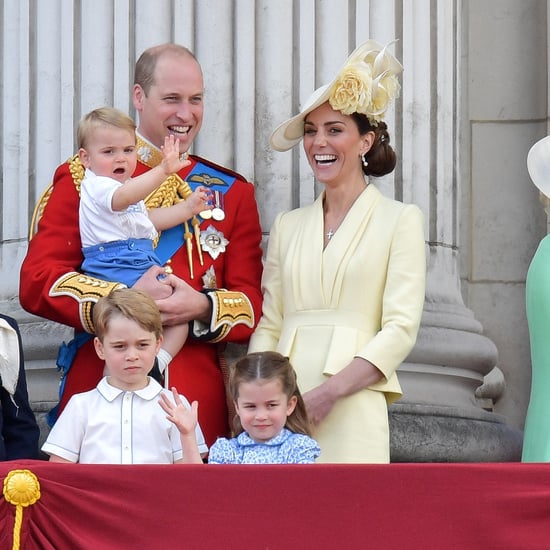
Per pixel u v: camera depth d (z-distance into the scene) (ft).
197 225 84.94
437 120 98.89
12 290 96.37
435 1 100.07
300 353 80.94
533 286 78.43
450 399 95.66
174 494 65.87
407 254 81.20
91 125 81.97
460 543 65.41
